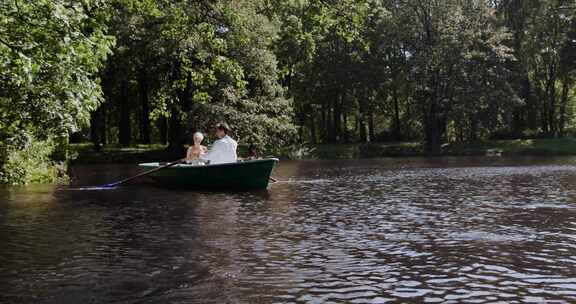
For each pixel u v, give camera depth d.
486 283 5.69
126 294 5.41
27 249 7.41
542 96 51.91
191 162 17.00
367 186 16.11
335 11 12.28
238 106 33.16
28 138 12.44
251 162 14.95
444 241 7.77
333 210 10.95
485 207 11.23
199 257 6.87
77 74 9.85
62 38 9.00
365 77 48.88
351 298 5.23
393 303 5.09
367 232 8.49
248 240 7.90
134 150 37.31
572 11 46.16
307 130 60.06
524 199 12.50
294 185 16.53
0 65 9.05
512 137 48.25
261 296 5.30
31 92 10.51
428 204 11.81
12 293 5.46
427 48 44.16
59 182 18.41
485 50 44.53
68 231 8.74
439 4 44.03
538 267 6.31
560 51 46.88
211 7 13.48
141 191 14.91
